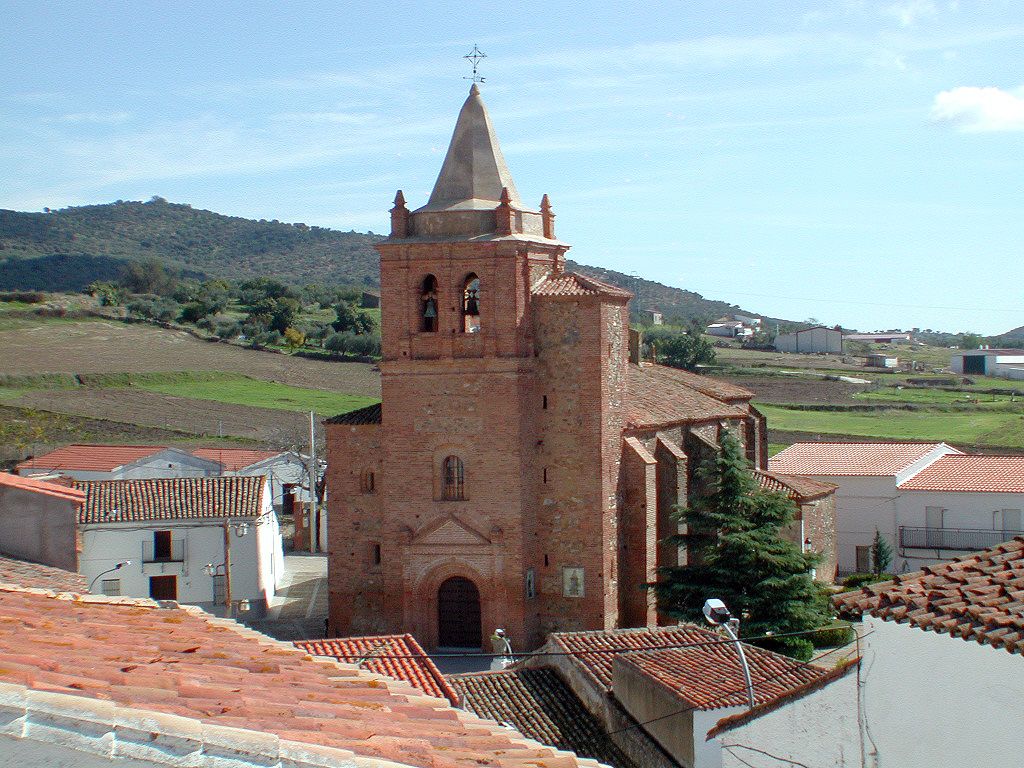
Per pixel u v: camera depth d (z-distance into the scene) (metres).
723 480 54.22
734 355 164.12
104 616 16.19
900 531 75.81
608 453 56.97
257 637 16.69
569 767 11.27
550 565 57.19
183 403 118.75
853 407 118.50
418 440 56.91
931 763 14.59
